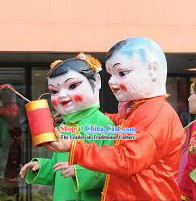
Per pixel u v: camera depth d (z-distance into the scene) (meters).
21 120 7.66
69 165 3.91
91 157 3.70
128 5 6.66
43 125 3.77
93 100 4.53
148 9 6.68
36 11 6.55
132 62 4.08
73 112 4.47
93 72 4.56
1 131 7.70
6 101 7.62
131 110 4.15
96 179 4.19
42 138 3.73
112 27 6.65
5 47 6.51
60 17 6.59
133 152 3.74
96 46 6.63
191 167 5.00
